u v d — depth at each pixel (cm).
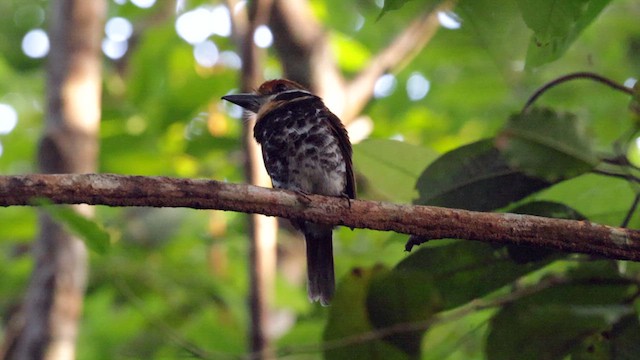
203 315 1084
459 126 1590
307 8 1225
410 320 767
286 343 1041
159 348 1087
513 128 686
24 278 1184
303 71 1184
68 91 1015
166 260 1155
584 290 752
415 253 774
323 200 672
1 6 1759
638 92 693
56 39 1040
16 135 1310
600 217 801
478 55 1346
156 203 648
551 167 685
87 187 639
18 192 634
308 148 955
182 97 1206
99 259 1102
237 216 1234
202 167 1260
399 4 613
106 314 1108
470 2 685
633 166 700
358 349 779
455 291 777
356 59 1547
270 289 960
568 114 683
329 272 929
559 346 748
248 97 1010
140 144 1197
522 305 766
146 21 1652
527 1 635
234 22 1064
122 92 1267
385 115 1616
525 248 729
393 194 818
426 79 1630
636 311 729
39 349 933
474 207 741
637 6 1426
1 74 1390
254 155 993
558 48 694
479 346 1084
